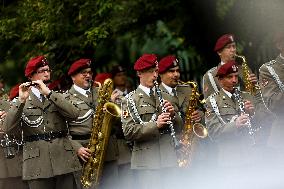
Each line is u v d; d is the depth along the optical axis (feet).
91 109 79.10
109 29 111.45
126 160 82.79
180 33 119.14
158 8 117.50
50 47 110.32
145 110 72.23
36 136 71.97
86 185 77.56
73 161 72.74
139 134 71.26
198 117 75.20
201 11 114.52
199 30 116.67
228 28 110.63
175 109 74.69
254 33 106.22
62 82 97.04
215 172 76.02
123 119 72.64
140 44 123.85
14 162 77.77
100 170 78.23
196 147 75.87
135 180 76.54
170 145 72.18
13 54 115.96
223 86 76.02
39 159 71.61
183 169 73.67
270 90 76.54
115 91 83.82
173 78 75.10
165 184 72.28
